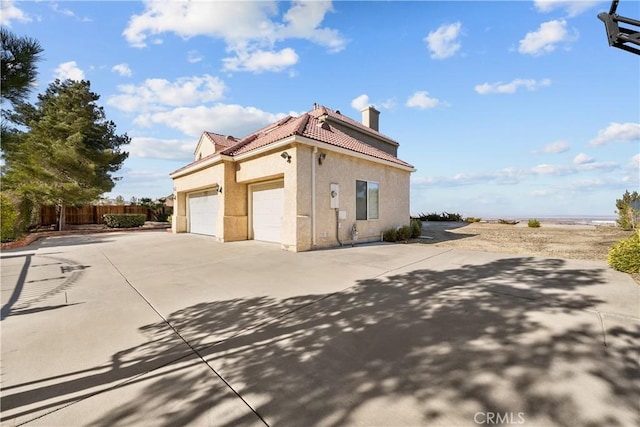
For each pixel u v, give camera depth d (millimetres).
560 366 2617
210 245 12125
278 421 2088
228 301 5043
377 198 13969
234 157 13133
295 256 9148
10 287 6129
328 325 3836
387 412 2133
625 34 3400
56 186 19719
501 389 2336
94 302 5121
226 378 2689
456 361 2789
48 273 7457
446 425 1978
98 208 27031
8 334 3809
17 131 6691
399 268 7047
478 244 11258
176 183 19453
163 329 3930
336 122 16891
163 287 6027
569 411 2059
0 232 13305
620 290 4582
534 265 6652
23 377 2787
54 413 2268
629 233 14148
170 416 2186
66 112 20609
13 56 5465
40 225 22781
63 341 3582
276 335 3613
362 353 3055
